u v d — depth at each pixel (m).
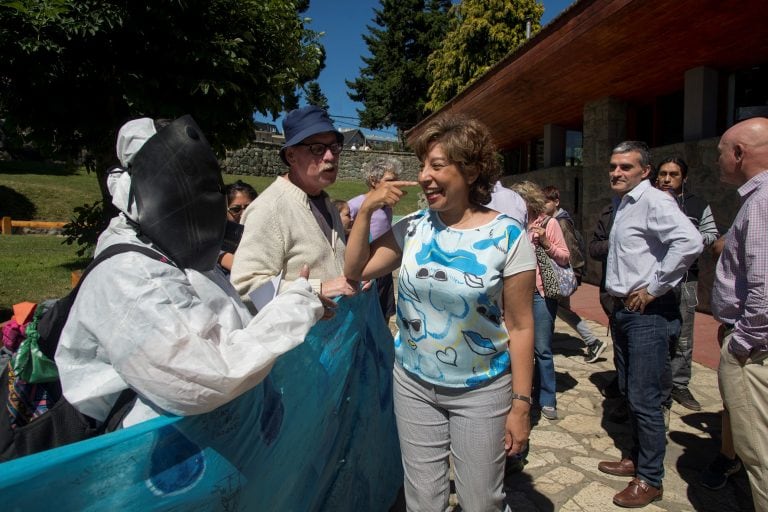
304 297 1.56
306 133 2.36
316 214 2.58
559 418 3.95
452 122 1.85
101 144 5.60
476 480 1.91
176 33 4.78
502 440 1.91
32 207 16.78
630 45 6.42
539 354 3.87
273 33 5.74
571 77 7.82
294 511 1.84
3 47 4.31
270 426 1.66
